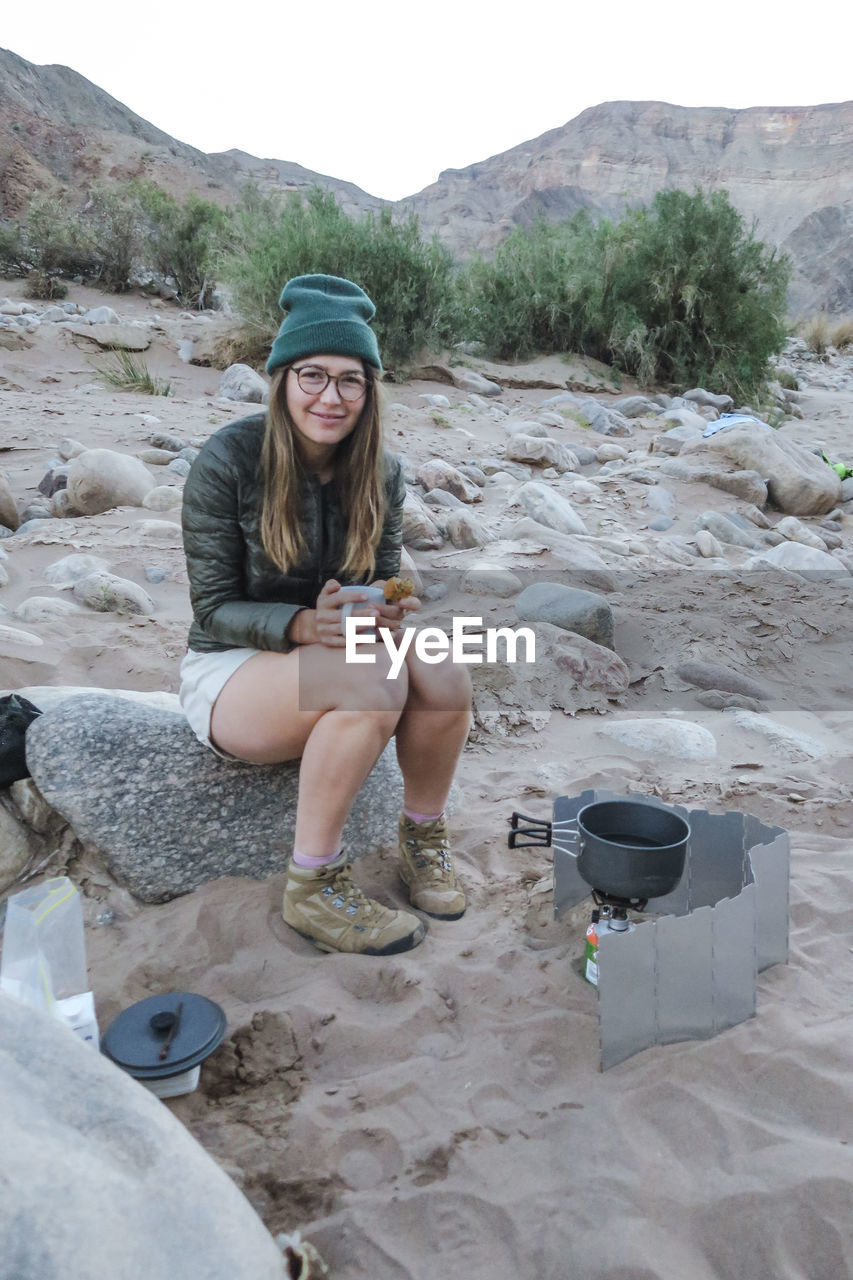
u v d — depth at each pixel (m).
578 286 12.99
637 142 141.25
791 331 17.11
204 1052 1.93
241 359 11.59
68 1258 1.05
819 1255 1.64
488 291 13.40
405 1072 2.03
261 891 2.56
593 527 6.50
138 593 4.37
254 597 2.45
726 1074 2.02
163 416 8.45
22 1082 1.25
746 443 7.84
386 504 2.44
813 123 141.75
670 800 3.22
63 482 6.14
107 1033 2.00
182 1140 1.31
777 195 136.75
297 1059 2.07
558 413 10.61
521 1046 2.10
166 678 3.72
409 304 11.30
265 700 2.29
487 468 7.68
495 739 3.73
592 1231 1.66
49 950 1.92
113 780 2.53
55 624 4.06
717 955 2.08
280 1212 1.72
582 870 2.24
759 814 3.16
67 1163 1.15
